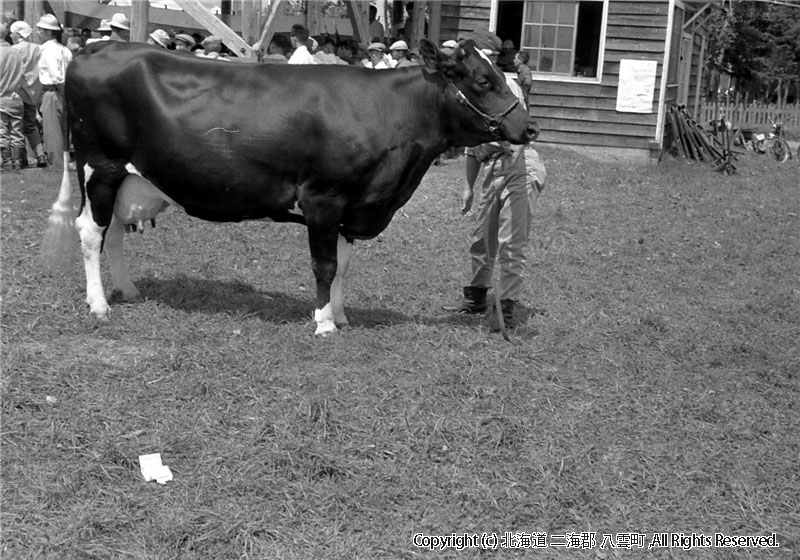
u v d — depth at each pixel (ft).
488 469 15.60
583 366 20.45
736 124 108.17
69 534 13.17
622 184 49.62
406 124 20.38
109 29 50.16
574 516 14.47
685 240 35.09
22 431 15.84
